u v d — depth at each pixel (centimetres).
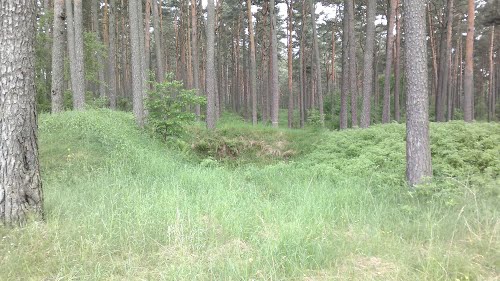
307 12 3048
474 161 820
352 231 491
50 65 1906
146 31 2492
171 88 1392
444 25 2523
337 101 3072
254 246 431
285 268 379
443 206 582
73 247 414
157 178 771
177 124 1355
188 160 1266
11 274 358
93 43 2005
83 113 1248
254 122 2206
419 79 733
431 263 376
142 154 949
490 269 382
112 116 1411
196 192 684
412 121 738
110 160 872
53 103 1432
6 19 463
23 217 466
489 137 920
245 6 3150
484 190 614
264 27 2991
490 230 461
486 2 2678
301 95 3003
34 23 496
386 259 407
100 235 427
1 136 459
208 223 499
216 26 2562
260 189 764
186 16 3192
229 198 618
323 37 3909
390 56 2058
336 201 642
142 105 1438
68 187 671
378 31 3422
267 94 3219
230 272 359
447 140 941
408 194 656
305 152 1495
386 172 874
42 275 362
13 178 462
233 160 1547
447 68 2402
